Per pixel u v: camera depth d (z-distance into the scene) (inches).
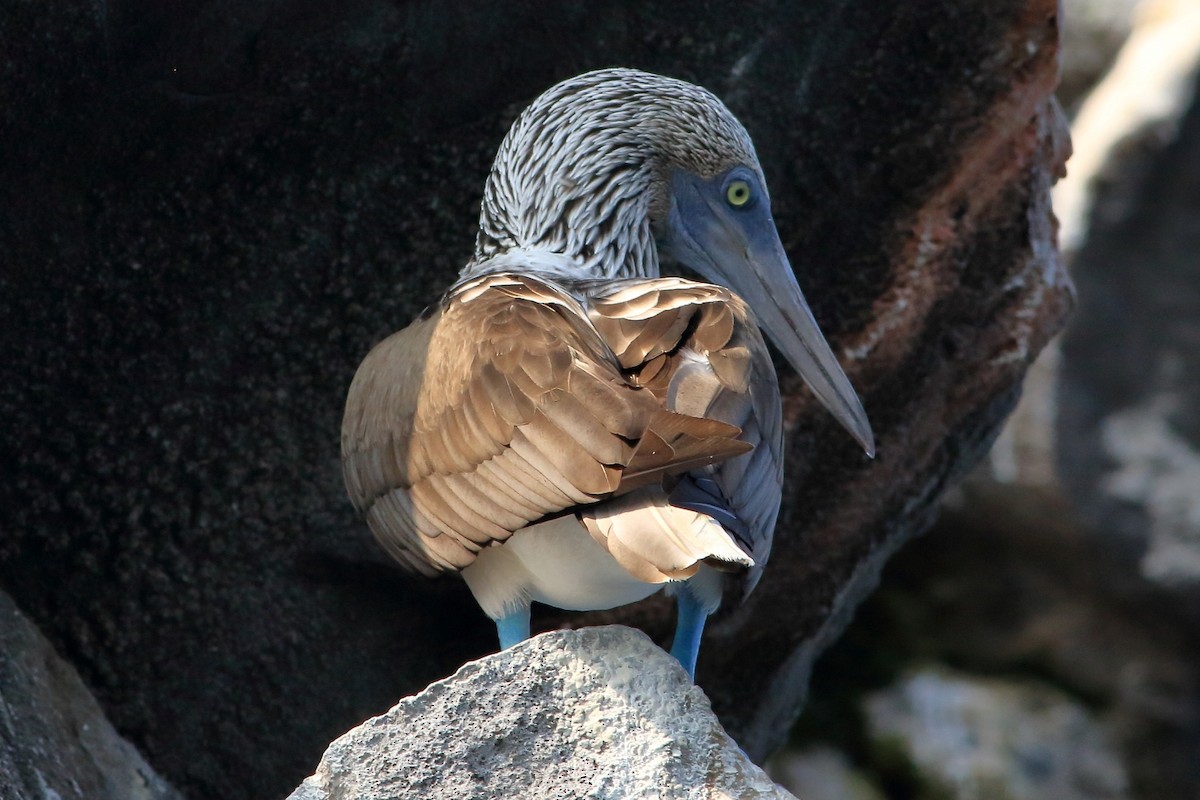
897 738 788.0
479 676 312.8
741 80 482.6
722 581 374.3
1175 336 792.9
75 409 460.8
